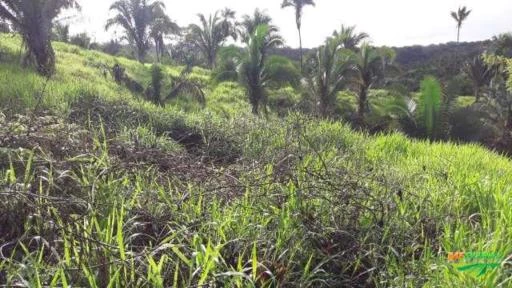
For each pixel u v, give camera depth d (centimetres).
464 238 360
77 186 367
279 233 330
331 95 2138
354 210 382
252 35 1938
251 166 518
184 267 286
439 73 5481
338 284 315
